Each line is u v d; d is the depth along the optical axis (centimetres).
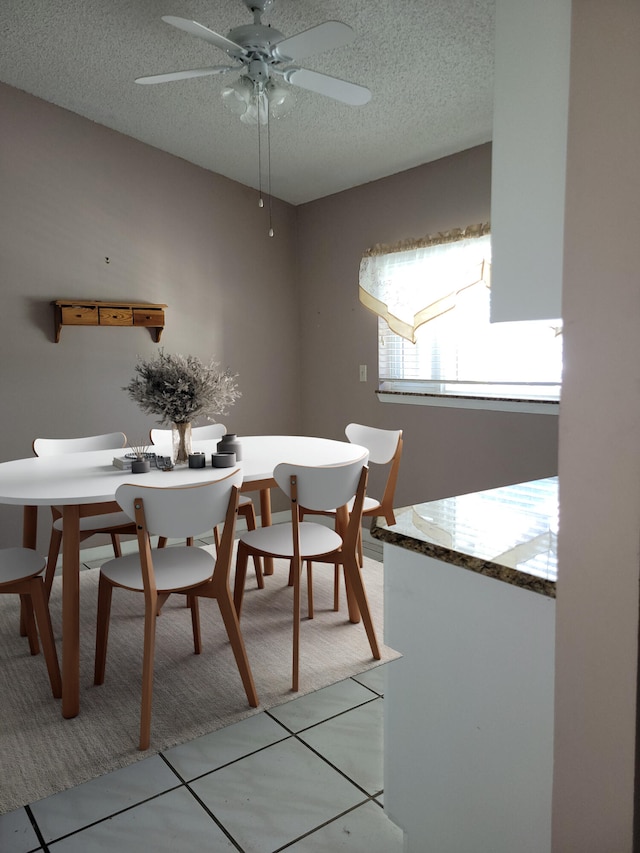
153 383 296
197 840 171
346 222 446
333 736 217
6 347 376
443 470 390
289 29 279
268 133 375
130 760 205
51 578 302
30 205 377
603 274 94
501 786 133
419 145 365
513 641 128
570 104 96
